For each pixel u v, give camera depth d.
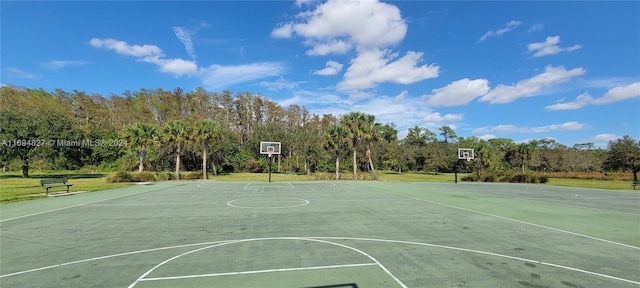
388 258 5.64
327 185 26.91
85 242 6.80
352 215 10.50
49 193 17.89
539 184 33.16
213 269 5.04
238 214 10.66
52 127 36.16
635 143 40.56
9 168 47.47
